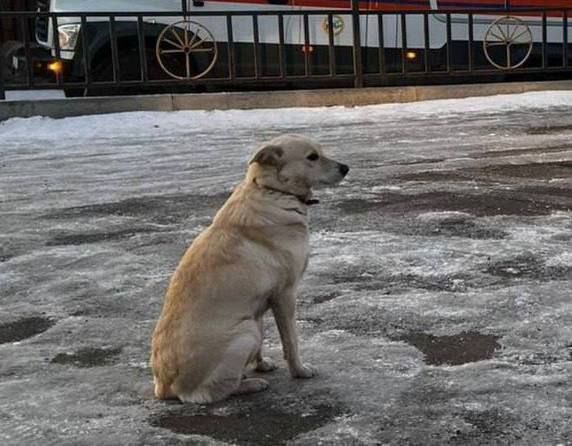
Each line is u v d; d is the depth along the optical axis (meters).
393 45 19.97
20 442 4.52
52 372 5.61
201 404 4.91
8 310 6.96
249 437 4.52
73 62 18.48
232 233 5.05
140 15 17.92
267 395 5.03
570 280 7.02
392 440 4.41
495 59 20.88
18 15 17.44
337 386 5.12
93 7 18.75
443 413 4.69
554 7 20.62
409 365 5.40
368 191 11.02
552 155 13.42
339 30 19.62
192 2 18.75
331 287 7.08
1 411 4.95
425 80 21.00
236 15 18.23
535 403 4.75
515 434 4.42
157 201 10.97
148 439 4.52
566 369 5.22
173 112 18.27
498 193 10.69
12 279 7.80
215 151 14.57
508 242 8.30
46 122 17.41
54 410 4.94
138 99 18.30
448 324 6.12
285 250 5.07
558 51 21.22
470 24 19.73
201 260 4.98
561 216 9.35
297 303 6.70
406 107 19.20
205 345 4.84
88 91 19.48
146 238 9.09
